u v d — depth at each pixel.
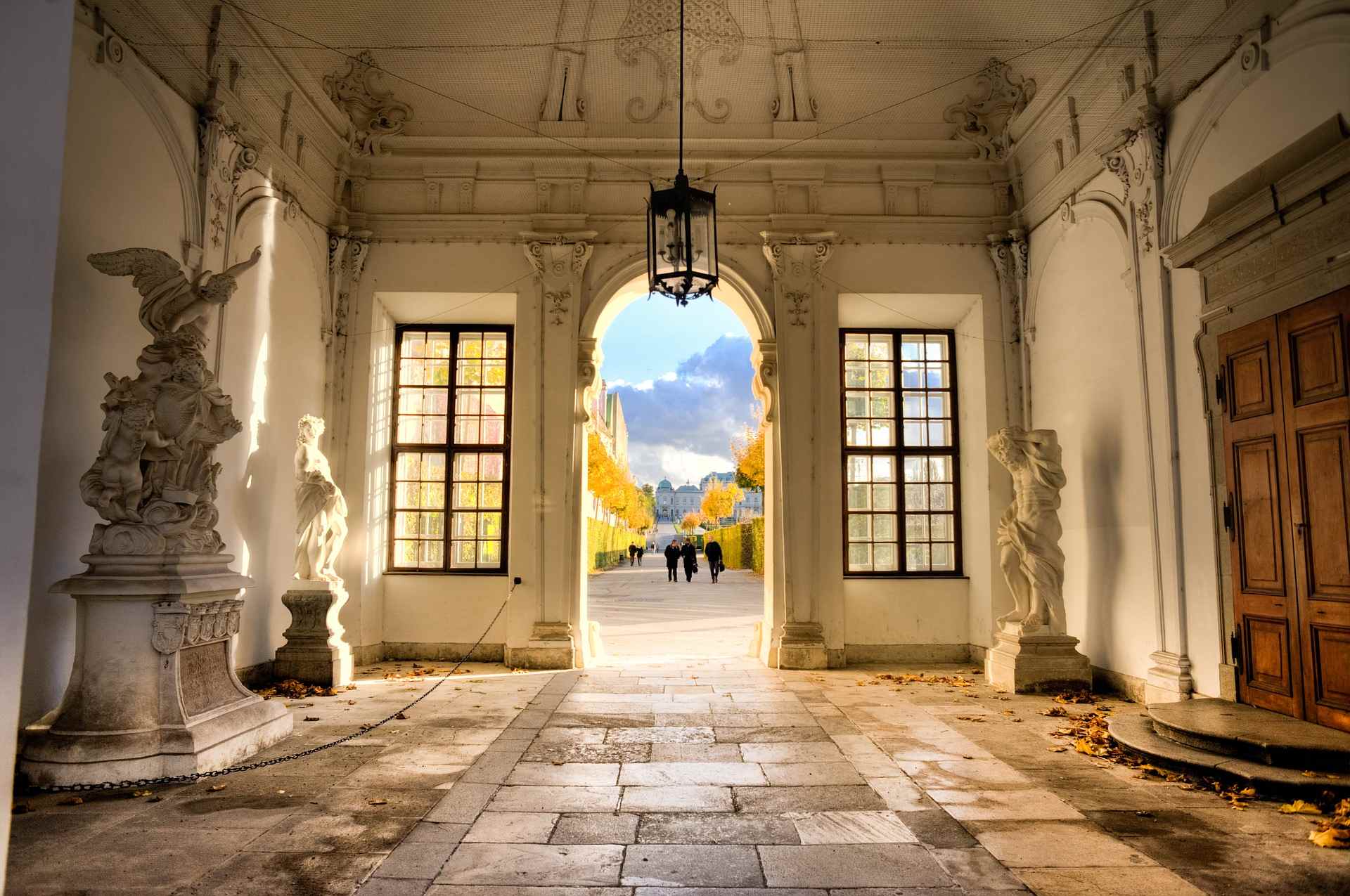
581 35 9.65
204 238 6.73
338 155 9.70
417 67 9.59
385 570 10.14
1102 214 7.84
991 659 8.27
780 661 9.27
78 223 5.32
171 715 4.79
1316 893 3.17
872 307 10.22
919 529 10.52
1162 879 3.31
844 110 9.99
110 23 5.62
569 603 9.48
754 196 10.14
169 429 5.04
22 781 4.46
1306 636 5.25
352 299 9.77
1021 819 4.07
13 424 1.51
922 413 10.71
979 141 9.94
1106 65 7.67
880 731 6.07
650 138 9.95
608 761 5.19
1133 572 7.37
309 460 8.09
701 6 9.62
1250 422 5.82
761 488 33.66
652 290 6.44
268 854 3.55
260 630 7.74
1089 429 8.20
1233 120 6.08
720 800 4.38
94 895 3.10
